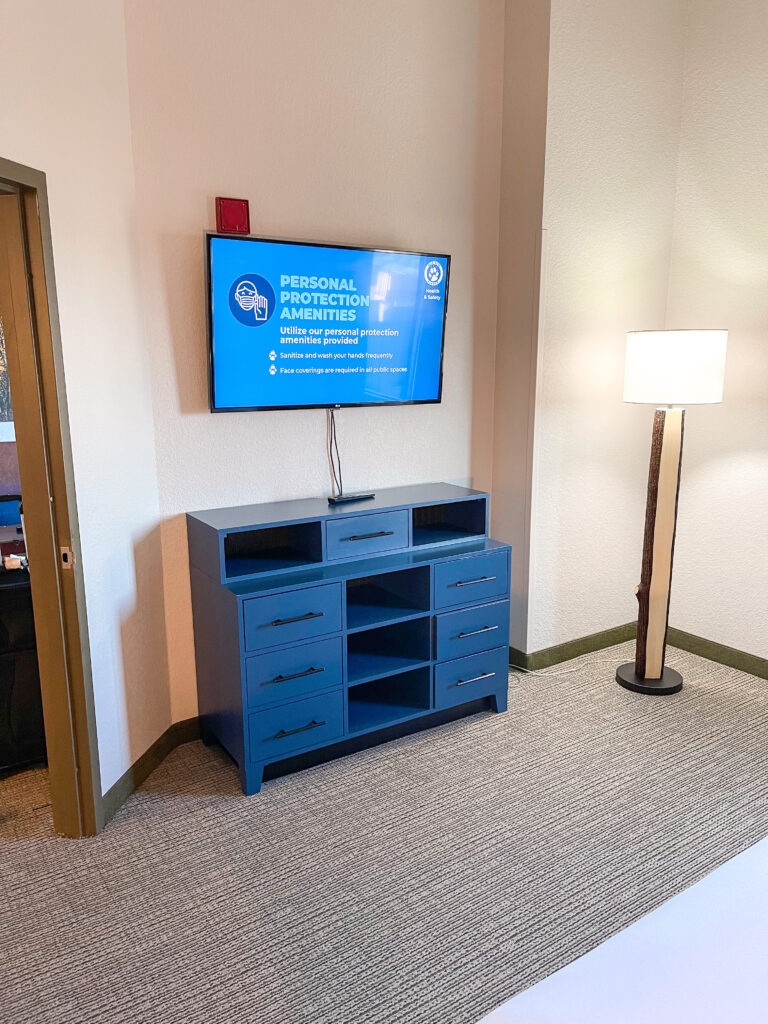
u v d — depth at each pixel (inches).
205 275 88.5
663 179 119.1
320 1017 58.7
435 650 100.7
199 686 100.7
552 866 75.9
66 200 74.8
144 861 77.2
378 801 87.4
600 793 88.4
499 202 114.3
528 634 120.8
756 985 36.8
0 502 99.6
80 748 79.3
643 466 129.2
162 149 87.5
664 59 114.7
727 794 88.1
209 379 92.1
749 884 44.4
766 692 114.1
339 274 98.0
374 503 101.9
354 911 69.9
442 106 106.7
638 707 109.9
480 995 60.5
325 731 93.5
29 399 73.3
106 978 62.6
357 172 101.4
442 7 103.8
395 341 105.3
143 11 83.7
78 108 75.9
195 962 64.1
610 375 120.9
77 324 77.2
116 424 84.9
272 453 102.0
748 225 111.4
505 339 116.8
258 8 90.4
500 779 91.7
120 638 87.0
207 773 94.0
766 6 105.0
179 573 98.1
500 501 122.0
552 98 104.3
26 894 72.4
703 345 100.7
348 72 98.3
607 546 127.8
